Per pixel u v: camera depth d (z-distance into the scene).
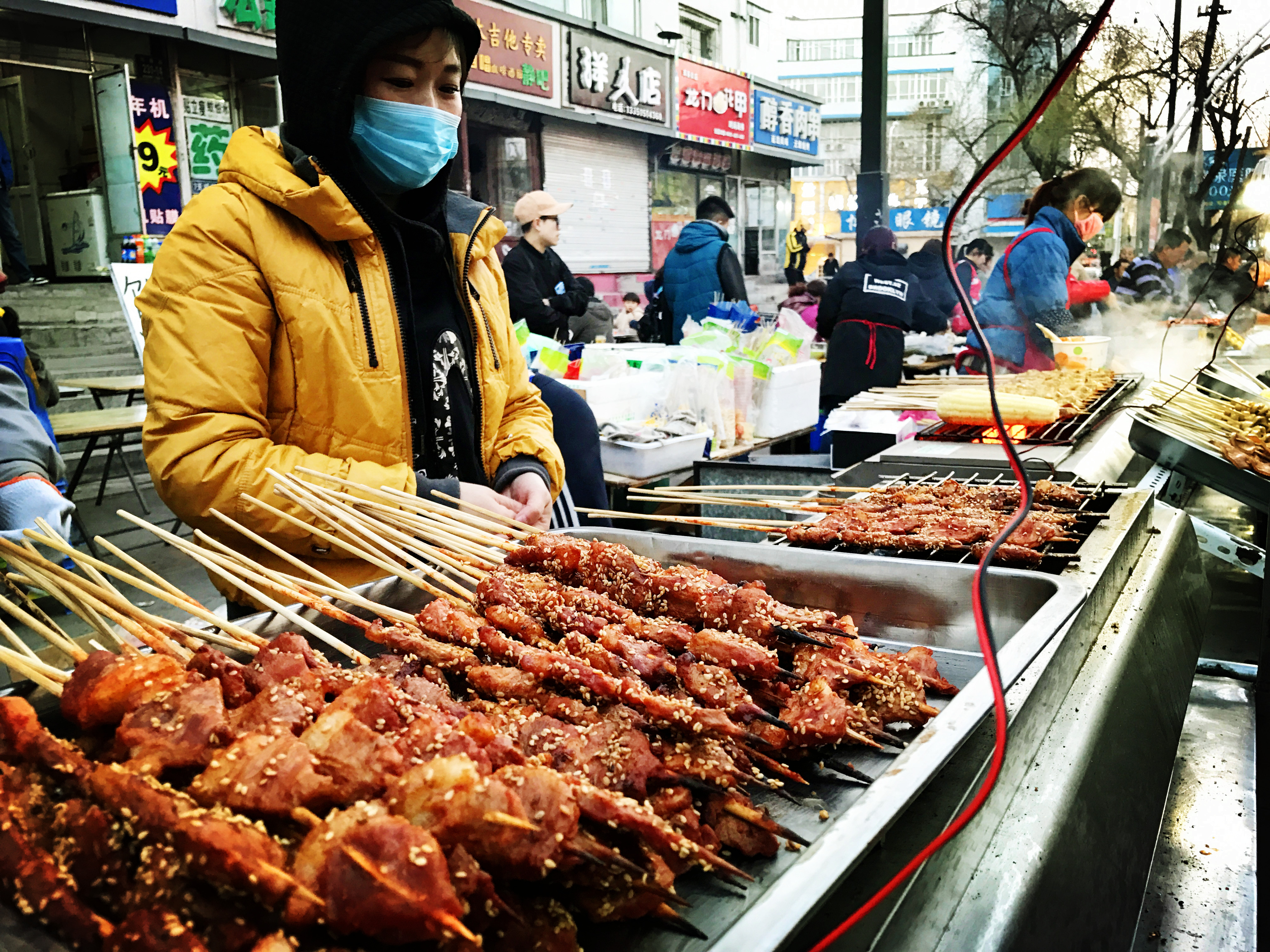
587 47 15.39
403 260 2.59
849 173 35.19
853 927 1.08
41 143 11.18
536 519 2.64
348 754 1.11
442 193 2.82
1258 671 2.28
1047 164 10.95
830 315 7.57
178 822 0.98
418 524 2.19
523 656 1.53
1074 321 7.37
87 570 1.65
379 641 1.66
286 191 2.30
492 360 2.95
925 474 3.39
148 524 1.82
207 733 1.16
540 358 5.10
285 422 2.49
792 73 34.69
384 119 2.48
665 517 2.58
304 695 1.30
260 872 0.93
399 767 1.10
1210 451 3.42
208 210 2.32
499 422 2.99
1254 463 3.29
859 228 9.70
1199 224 7.85
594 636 1.66
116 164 10.06
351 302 2.47
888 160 9.48
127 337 9.82
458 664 1.61
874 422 4.93
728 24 22.55
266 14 9.91
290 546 2.40
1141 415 3.78
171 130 10.04
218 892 0.99
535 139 15.31
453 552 2.23
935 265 9.50
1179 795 2.26
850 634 1.76
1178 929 1.75
